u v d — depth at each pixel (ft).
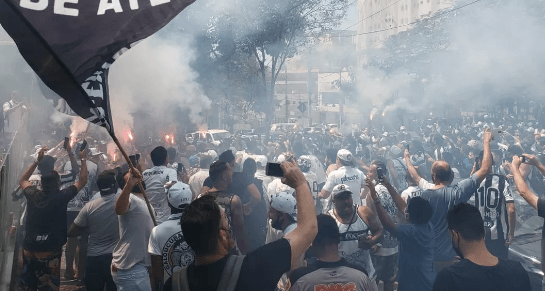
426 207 15.58
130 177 14.92
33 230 19.71
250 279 7.38
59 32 10.27
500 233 18.81
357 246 17.01
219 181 16.98
